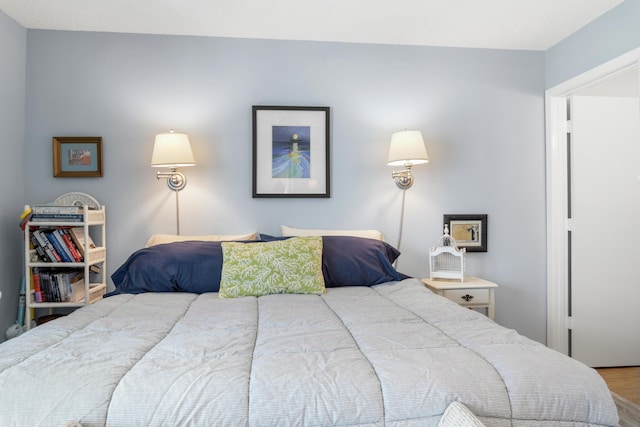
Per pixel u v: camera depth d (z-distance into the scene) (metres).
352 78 3.22
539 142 3.38
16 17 2.82
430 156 3.28
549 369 1.26
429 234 3.28
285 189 3.16
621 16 2.63
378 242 2.92
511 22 2.90
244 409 1.11
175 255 2.58
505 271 3.34
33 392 1.13
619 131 3.34
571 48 3.08
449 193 3.30
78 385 1.15
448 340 1.52
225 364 1.29
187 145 2.89
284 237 2.87
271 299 2.22
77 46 3.02
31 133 2.99
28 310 2.69
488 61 3.34
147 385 1.16
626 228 3.34
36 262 2.72
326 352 1.40
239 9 2.71
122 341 1.52
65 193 3.01
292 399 1.13
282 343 1.48
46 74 3.00
